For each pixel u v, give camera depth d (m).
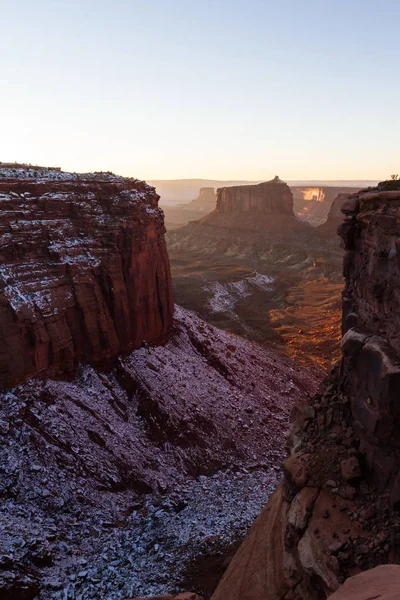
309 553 8.45
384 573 4.68
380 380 8.81
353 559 7.97
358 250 11.39
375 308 9.97
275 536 10.73
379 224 9.74
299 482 9.81
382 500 8.79
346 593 4.52
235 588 10.72
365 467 9.51
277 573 9.86
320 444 10.57
